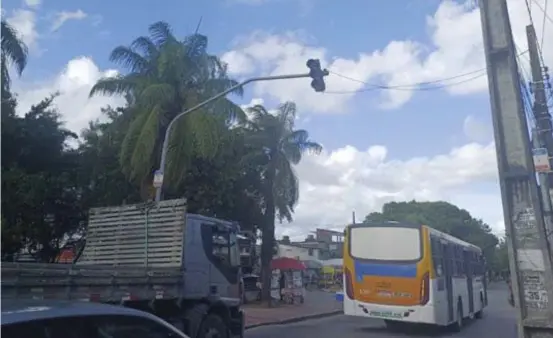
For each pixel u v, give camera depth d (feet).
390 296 55.83
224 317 38.86
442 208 273.75
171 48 79.05
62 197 89.35
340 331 61.26
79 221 92.48
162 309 33.71
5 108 75.77
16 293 23.66
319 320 78.18
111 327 12.92
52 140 90.12
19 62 67.31
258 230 106.32
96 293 27.99
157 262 36.47
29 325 11.16
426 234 55.77
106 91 81.10
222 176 87.40
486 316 86.43
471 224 284.41
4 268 23.32
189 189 85.15
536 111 56.85
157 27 82.48
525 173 23.08
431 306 54.49
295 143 106.11
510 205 23.25
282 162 104.01
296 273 114.52
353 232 58.90
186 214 36.45
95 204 89.51
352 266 57.98
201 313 36.09
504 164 23.47
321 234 314.35
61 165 92.38
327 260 245.24
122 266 34.09
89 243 39.93
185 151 75.72
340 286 201.46
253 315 79.82
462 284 67.46
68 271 26.53
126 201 86.48
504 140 23.58
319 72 51.67
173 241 36.11
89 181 90.94
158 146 76.33
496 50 24.14
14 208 82.53
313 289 191.21
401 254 56.13
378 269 56.70
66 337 11.82
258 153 99.55
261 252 103.96
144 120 76.69
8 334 10.75
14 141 86.22
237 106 81.20
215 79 79.82
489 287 268.82
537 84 57.31
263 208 102.73
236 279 40.55
